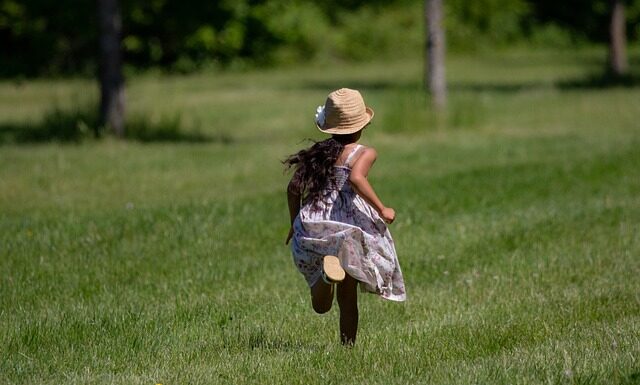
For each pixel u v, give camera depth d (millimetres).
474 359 16875
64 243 27000
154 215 30484
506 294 22047
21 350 17844
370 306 21438
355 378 15852
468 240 27688
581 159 43406
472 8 133500
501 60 121625
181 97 78375
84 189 36625
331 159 17141
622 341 17297
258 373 16156
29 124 54688
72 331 18812
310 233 17031
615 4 86188
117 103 51188
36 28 98500
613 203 33094
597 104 68062
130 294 22203
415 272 24438
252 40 112125
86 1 98812
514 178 38406
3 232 28344
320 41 117938
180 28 105500
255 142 52219
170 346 18172
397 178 38969
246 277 23859
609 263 24781
